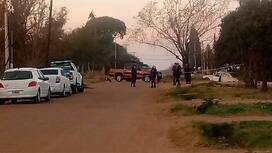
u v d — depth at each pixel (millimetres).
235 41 33969
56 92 33375
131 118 20844
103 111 23672
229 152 13594
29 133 16875
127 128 18016
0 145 14648
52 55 63812
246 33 32531
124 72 69438
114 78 69938
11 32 43438
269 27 31891
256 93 31062
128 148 14250
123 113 22766
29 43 52812
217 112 20625
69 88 35594
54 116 21656
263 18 31844
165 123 19094
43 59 53594
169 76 74875
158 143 15062
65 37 74000
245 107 21219
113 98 32625
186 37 58094
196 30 58781
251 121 17016
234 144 14656
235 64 39969
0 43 44062
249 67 35156
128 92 39375
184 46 58125
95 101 30078
